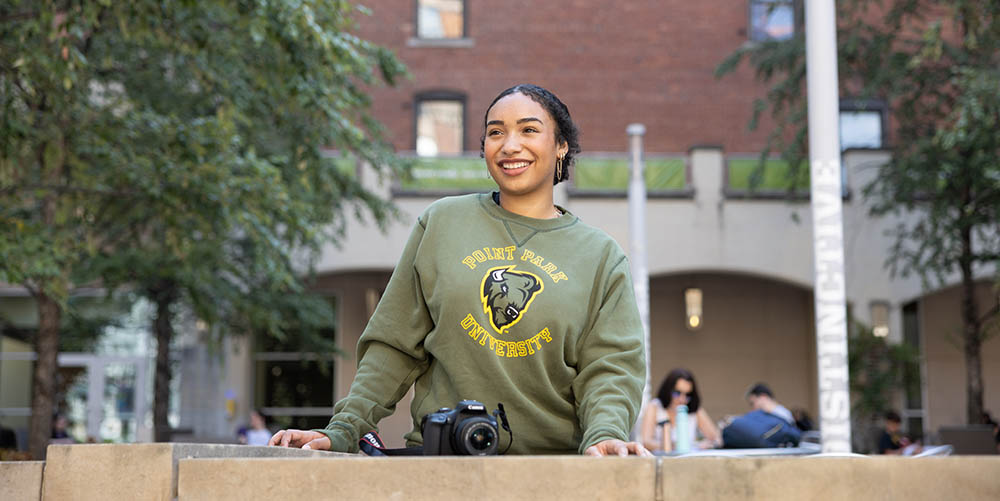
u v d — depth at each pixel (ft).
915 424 74.28
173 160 35.40
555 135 8.15
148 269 46.96
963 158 51.70
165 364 56.85
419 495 5.70
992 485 5.56
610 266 7.91
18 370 70.18
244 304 52.26
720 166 68.95
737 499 5.61
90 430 68.74
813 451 21.31
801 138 58.80
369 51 42.88
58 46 27.53
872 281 68.44
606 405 7.20
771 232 68.64
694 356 76.18
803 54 58.65
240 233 54.75
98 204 39.19
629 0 78.33
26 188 34.58
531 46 77.46
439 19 77.82
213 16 35.29
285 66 31.73
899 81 53.67
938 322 75.36
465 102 76.54
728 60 61.16
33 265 29.99
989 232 64.39
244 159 36.81
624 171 68.08
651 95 77.46
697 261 68.18
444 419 6.46
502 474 5.70
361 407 7.80
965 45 45.50
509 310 7.55
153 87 44.86
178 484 5.74
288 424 72.23
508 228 7.90
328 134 39.22
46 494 5.80
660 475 5.68
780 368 76.13
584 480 5.69
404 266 8.14
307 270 63.00
